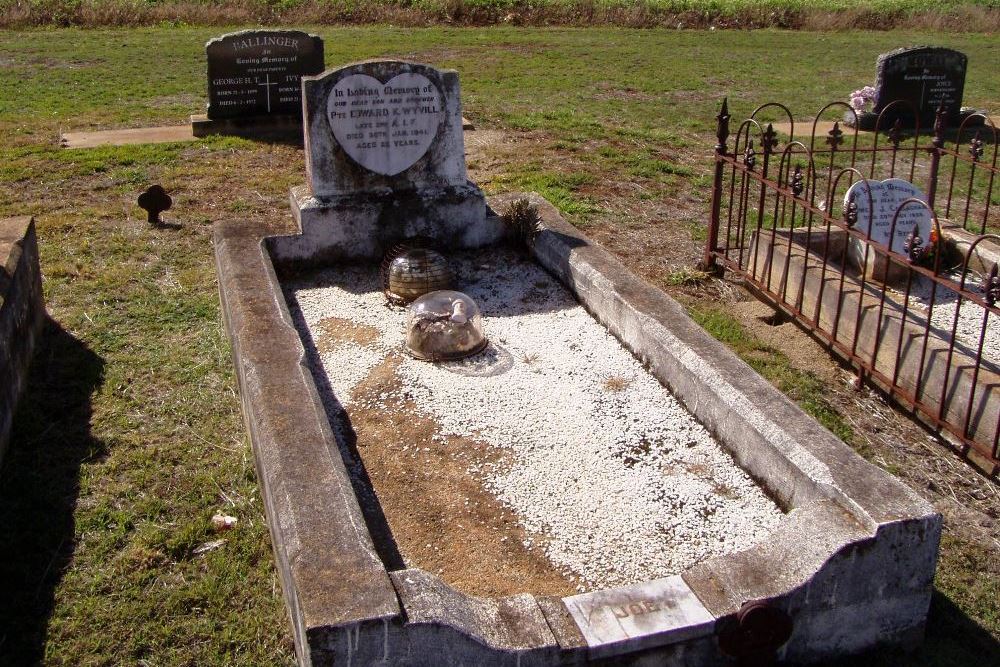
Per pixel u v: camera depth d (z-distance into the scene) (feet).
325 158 25.55
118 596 14.89
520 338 21.97
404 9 86.12
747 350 23.07
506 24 87.25
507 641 11.60
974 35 89.92
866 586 13.03
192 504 17.02
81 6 79.56
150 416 19.83
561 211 32.73
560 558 14.76
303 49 42.60
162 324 23.91
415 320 20.99
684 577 12.78
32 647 13.92
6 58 62.80
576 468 16.93
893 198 25.17
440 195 26.43
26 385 20.57
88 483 17.56
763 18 91.66
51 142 40.45
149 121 45.29
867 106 47.52
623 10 88.99
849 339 22.52
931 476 18.43
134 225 30.73
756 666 12.53
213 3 83.51
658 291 21.66
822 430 15.65
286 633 14.20
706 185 36.40
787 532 13.38
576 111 50.14
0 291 19.75
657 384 19.75
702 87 59.26
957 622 14.65
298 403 16.02
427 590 11.89
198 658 13.79
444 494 16.25
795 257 24.39
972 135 46.60
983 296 24.48
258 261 23.09
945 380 18.71
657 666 12.17
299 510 13.15
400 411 18.78
